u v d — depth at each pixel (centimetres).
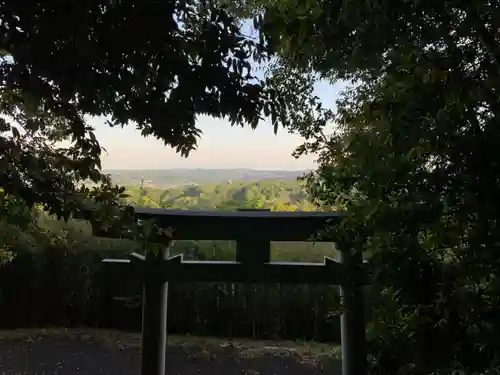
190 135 121
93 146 132
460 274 110
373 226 120
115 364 340
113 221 134
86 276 380
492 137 104
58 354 356
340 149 138
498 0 99
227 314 398
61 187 128
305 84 150
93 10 99
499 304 107
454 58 105
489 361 108
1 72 104
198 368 331
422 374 117
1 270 396
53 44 96
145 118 115
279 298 392
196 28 112
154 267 239
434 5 102
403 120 109
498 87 102
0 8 94
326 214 224
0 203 139
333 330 380
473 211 105
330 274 227
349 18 106
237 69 112
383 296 129
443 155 109
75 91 105
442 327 114
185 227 229
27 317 414
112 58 103
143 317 240
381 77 124
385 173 114
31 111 127
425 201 111
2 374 318
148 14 102
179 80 109
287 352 357
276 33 114
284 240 229
